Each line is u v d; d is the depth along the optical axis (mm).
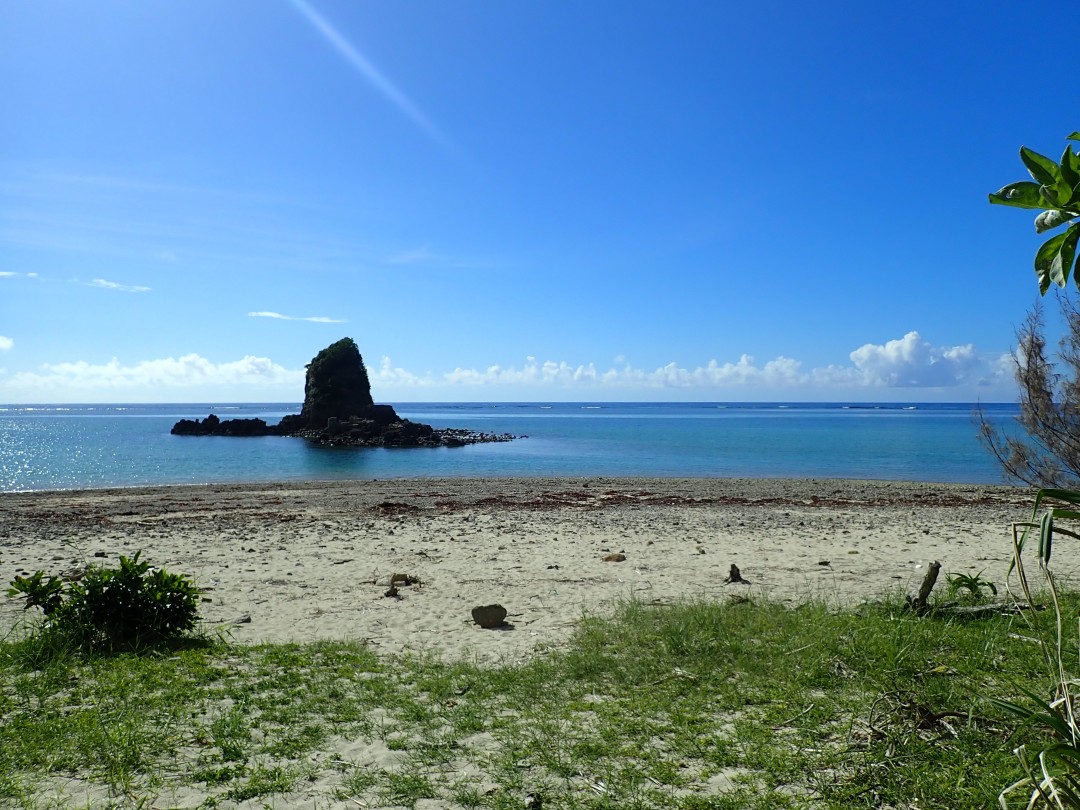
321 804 4559
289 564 14391
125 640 8305
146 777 4895
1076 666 6129
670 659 7359
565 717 5910
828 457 54688
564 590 11898
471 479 37938
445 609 10625
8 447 68562
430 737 5551
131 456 57562
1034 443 15312
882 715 5484
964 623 8328
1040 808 3744
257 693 6645
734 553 15461
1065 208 2744
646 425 123625
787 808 4320
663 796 4512
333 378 89375
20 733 5480
